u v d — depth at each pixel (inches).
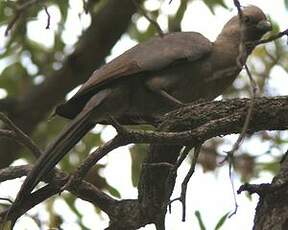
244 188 352.8
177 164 360.5
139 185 391.5
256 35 494.6
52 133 678.5
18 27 609.3
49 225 539.8
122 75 436.8
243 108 370.9
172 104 444.8
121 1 643.5
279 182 350.0
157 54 446.0
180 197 354.0
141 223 390.6
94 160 360.5
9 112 647.8
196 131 357.4
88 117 419.5
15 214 377.4
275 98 371.2
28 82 674.2
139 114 459.8
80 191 386.9
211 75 463.8
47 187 380.8
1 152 629.0
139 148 593.6
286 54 601.3
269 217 347.9
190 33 469.7
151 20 334.0
